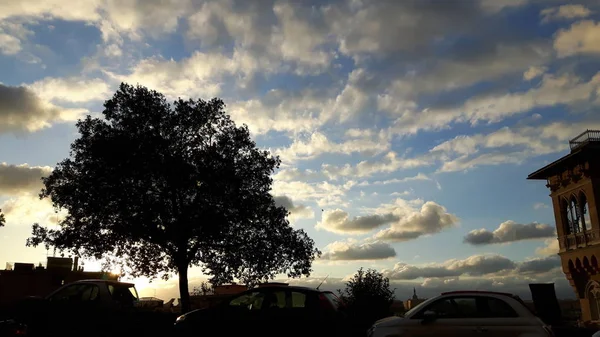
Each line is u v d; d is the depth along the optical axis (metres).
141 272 28.55
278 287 12.84
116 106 27.47
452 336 10.45
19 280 41.16
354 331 12.46
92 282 16.30
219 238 27.50
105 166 25.72
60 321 15.73
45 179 26.42
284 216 30.11
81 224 26.28
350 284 24.92
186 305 26.70
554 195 36.81
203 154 27.69
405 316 11.11
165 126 27.39
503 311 10.48
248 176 28.81
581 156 32.69
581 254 32.94
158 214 26.27
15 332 13.82
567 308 36.00
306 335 12.05
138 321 16.05
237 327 12.47
